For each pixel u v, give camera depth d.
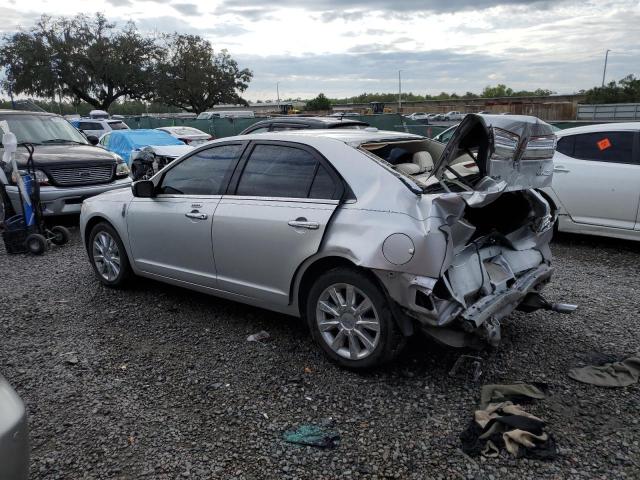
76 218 9.68
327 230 3.69
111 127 28.02
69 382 3.81
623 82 56.12
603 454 2.94
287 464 2.92
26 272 6.55
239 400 3.54
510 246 4.18
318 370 3.91
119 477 2.84
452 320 3.39
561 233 8.08
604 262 6.63
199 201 4.60
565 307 4.25
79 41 48.19
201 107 59.59
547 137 3.66
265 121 9.70
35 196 7.46
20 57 47.44
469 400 3.48
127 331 4.66
